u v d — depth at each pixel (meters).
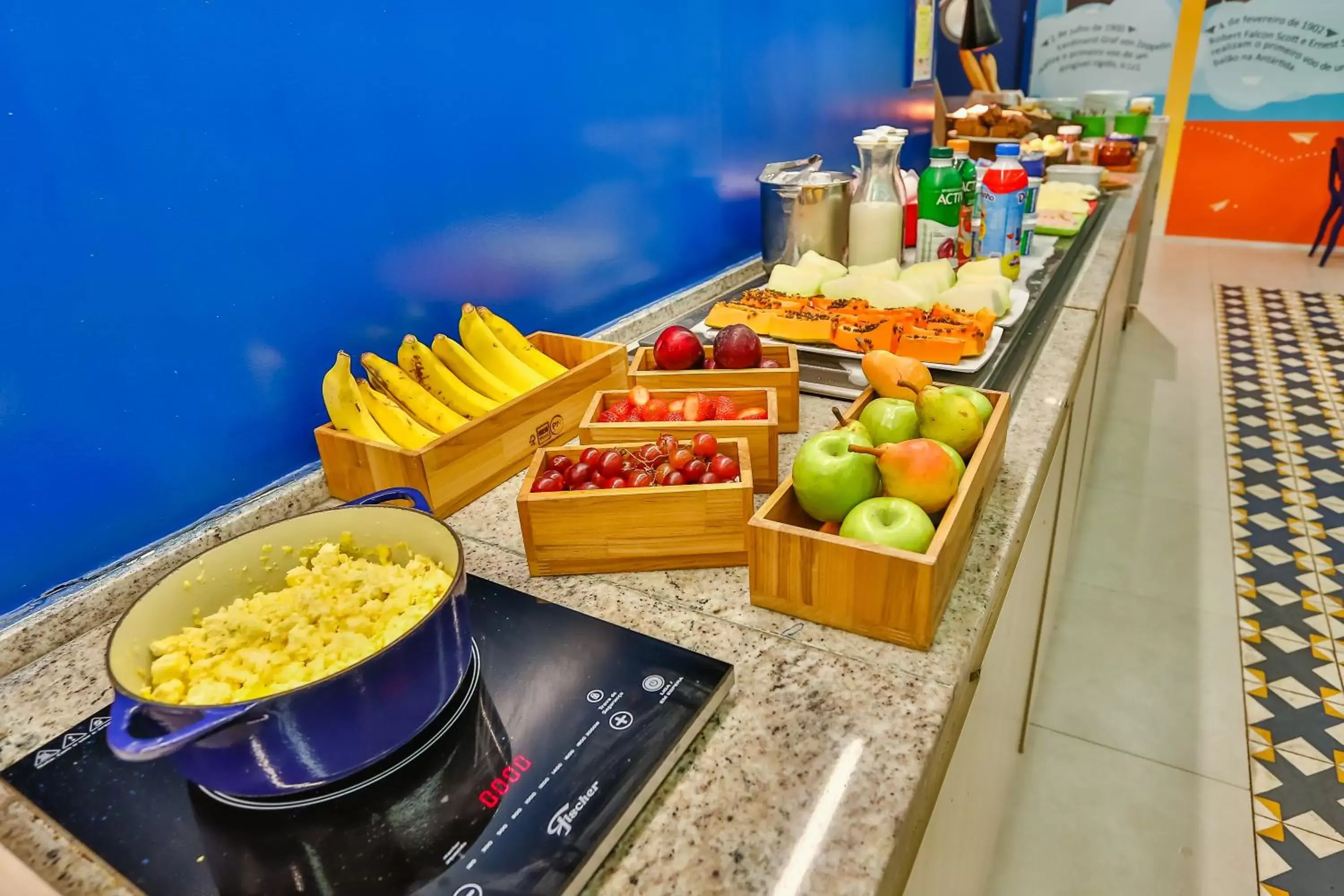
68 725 0.75
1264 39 4.84
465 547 0.97
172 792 0.65
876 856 0.57
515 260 1.35
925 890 0.81
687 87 1.67
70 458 0.86
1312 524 2.56
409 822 0.59
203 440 0.97
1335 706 1.90
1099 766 1.79
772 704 0.71
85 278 0.84
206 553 0.72
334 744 0.59
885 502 0.81
